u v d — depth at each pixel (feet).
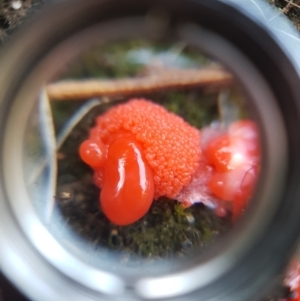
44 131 0.20
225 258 0.19
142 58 0.21
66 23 0.18
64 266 0.19
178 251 0.21
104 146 0.22
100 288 0.19
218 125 0.21
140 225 0.21
